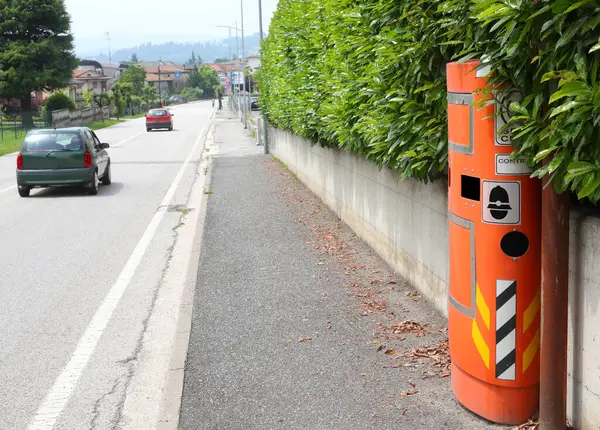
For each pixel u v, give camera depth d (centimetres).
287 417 457
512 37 363
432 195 655
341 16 864
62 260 988
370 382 503
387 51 616
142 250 1046
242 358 565
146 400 521
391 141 650
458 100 425
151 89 14138
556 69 349
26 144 1678
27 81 6209
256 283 796
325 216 1206
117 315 728
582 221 387
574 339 402
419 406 460
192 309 705
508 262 411
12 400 524
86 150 1686
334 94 899
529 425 421
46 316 727
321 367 536
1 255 1025
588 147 335
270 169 2086
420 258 707
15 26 6288
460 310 438
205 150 3231
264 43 2384
